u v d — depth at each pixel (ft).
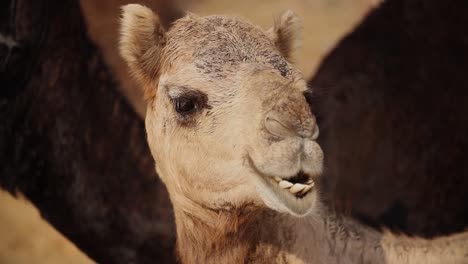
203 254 28.99
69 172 41.22
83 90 41.75
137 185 41.19
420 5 46.78
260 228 27.66
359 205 44.29
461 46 45.55
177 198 28.81
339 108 44.78
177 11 45.98
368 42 47.14
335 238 27.94
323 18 86.28
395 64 45.98
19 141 41.47
